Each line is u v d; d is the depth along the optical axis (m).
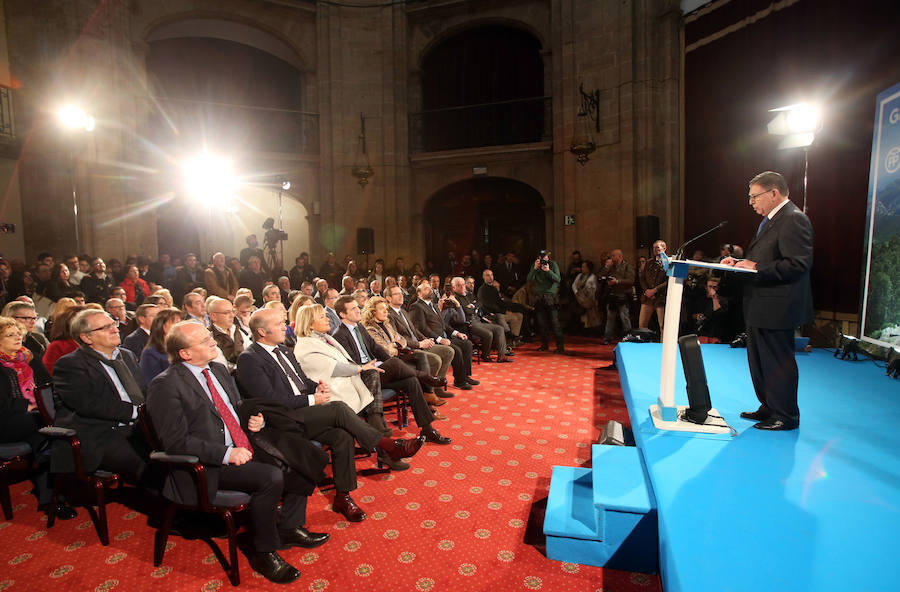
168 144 11.49
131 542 2.87
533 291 8.97
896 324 5.09
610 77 10.15
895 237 5.13
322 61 12.08
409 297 8.52
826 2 6.59
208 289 8.60
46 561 2.68
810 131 5.33
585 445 4.21
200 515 3.12
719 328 6.58
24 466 3.18
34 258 9.91
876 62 5.93
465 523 3.02
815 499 2.29
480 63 12.35
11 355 3.32
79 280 8.17
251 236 11.12
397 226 12.38
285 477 2.78
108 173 10.15
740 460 2.70
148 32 10.85
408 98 12.48
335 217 12.20
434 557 2.68
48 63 9.69
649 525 2.47
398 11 12.14
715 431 3.04
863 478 2.48
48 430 2.87
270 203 15.07
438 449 4.18
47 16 9.64
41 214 9.86
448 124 12.66
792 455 2.75
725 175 8.52
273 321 3.27
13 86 9.79
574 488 2.98
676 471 2.58
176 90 11.88
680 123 9.54
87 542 2.87
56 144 9.78
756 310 3.02
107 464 2.90
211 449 2.54
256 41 12.18
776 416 3.14
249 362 3.18
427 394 5.30
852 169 6.25
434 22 12.27
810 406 3.63
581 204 10.72
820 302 6.72
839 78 6.43
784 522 2.11
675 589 1.82
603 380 6.38
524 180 11.79
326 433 3.11
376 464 3.90
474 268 11.57
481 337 7.47
